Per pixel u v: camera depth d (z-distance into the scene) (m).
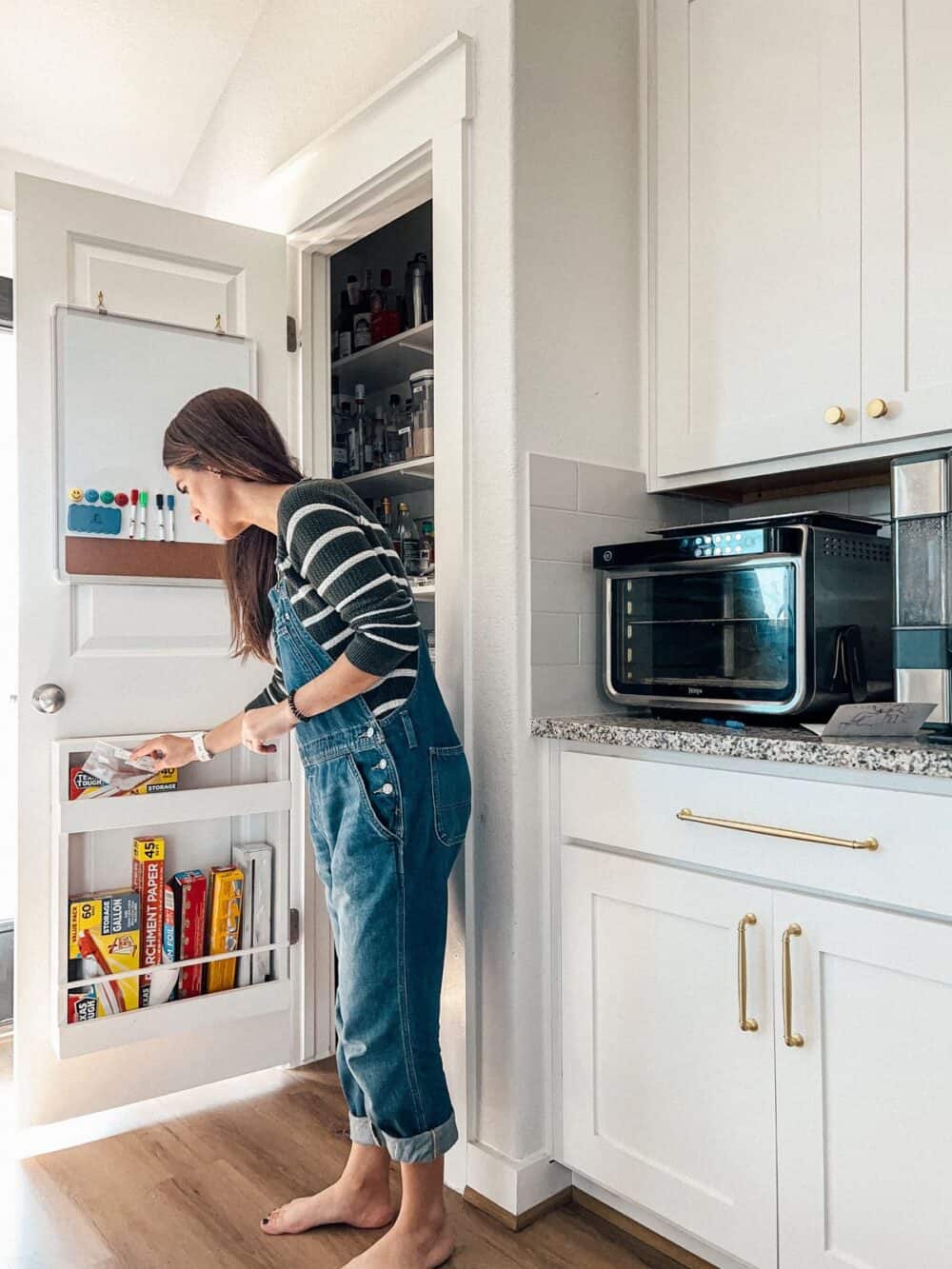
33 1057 2.00
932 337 1.53
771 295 1.74
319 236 2.30
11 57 2.29
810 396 1.69
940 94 1.51
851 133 1.62
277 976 2.27
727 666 1.60
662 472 1.92
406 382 2.86
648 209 1.94
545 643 1.75
